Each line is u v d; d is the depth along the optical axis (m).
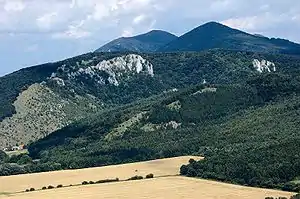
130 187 195.38
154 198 175.62
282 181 183.88
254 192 179.12
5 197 187.50
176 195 179.12
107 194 184.62
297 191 175.88
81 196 183.25
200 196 176.25
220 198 172.12
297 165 186.38
